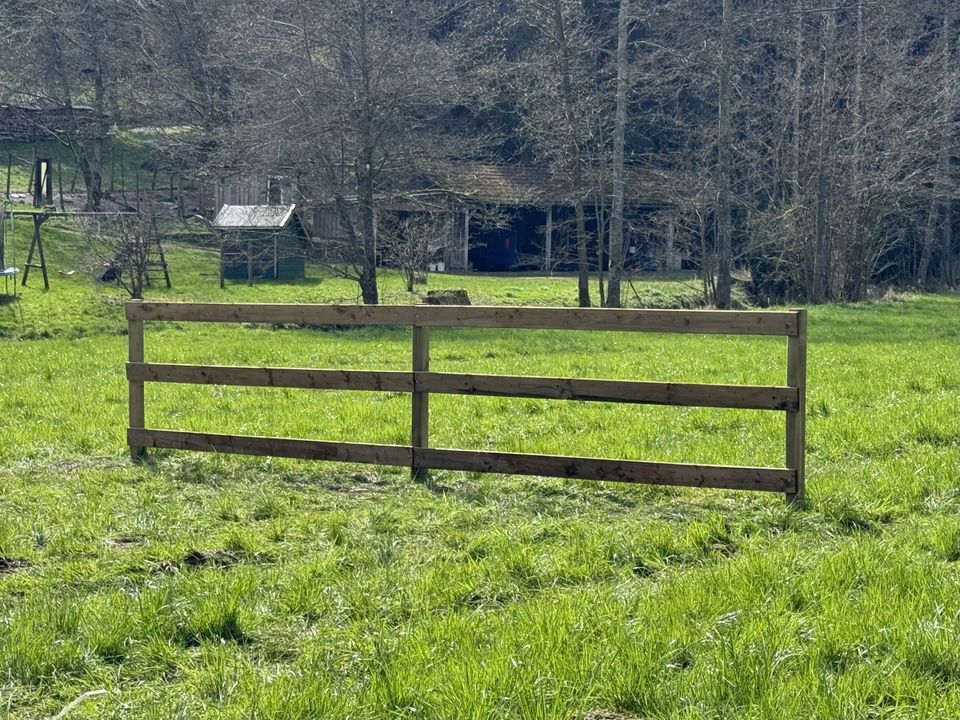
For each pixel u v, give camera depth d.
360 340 24.98
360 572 6.34
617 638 4.96
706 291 41.34
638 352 21.59
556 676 4.59
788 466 7.91
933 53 50.53
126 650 5.24
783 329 7.88
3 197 48.12
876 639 4.88
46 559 7.02
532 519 7.70
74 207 49.22
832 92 45.00
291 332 27.08
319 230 46.41
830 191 44.03
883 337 25.03
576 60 42.00
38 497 8.58
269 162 34.22
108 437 11.21
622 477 8.27
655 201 50.84
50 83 54.19
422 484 8.88
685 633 5.02
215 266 42.31
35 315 28.86
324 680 4.70
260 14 35.81
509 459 8.65
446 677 4.62
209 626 5.46
